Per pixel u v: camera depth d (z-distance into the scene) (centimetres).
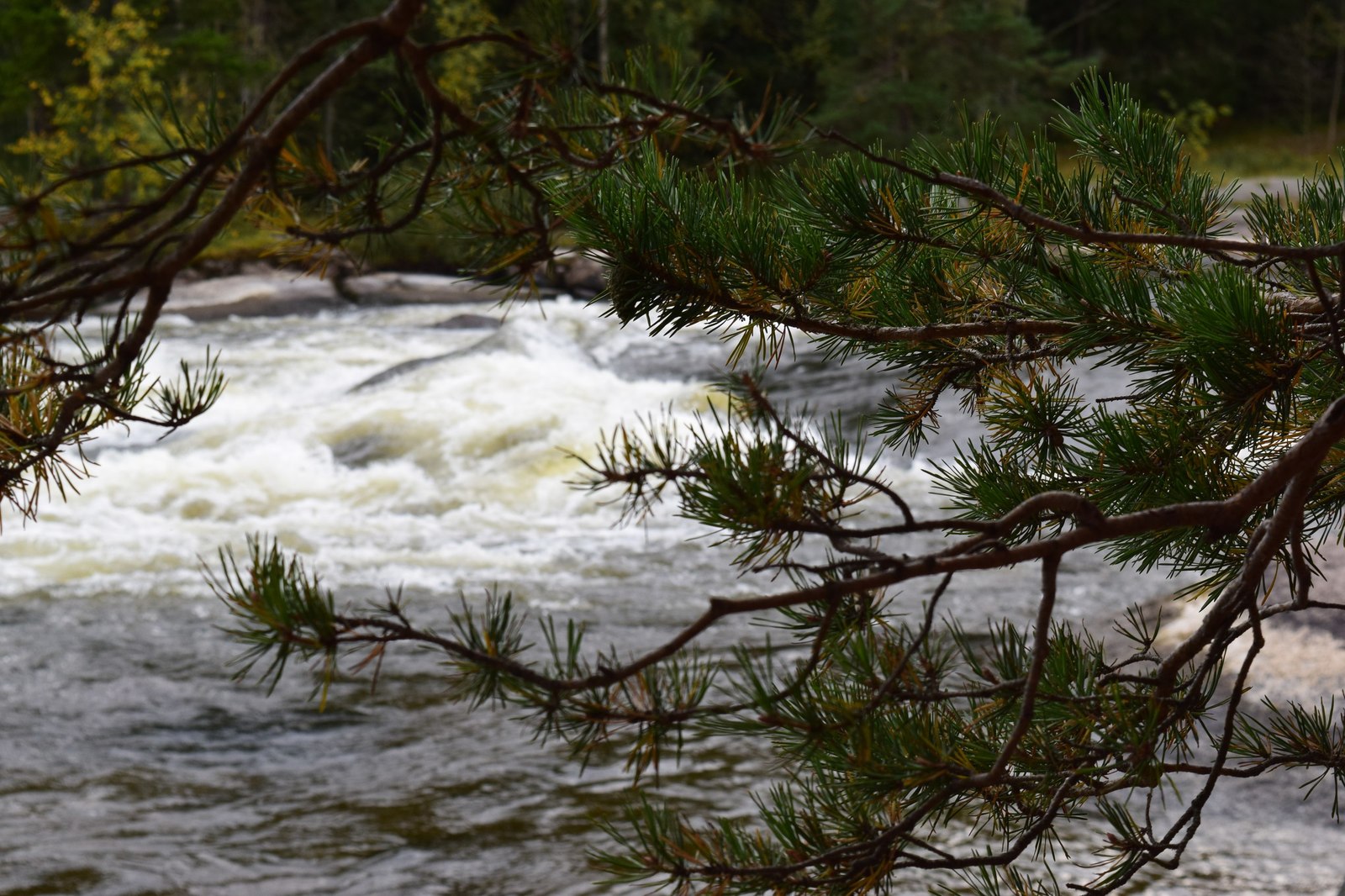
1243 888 531
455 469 1391
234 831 620
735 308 252
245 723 751
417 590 1007
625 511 200
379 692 796
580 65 146
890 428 316
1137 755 215
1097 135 290
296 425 1496
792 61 4719
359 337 2388
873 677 208
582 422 1488
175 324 2509
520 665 176
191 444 1456
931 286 291
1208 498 247
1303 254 212
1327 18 5144
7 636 880
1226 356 219
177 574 1040
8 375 178
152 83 2953
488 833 617
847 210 248
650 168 243
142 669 827
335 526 1217
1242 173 4444
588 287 2556
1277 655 669
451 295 2756
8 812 633
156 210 142
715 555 1108
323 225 154
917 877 541
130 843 605
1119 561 272
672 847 214
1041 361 284
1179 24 5494
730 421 219
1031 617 895
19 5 3173
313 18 4250
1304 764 265
